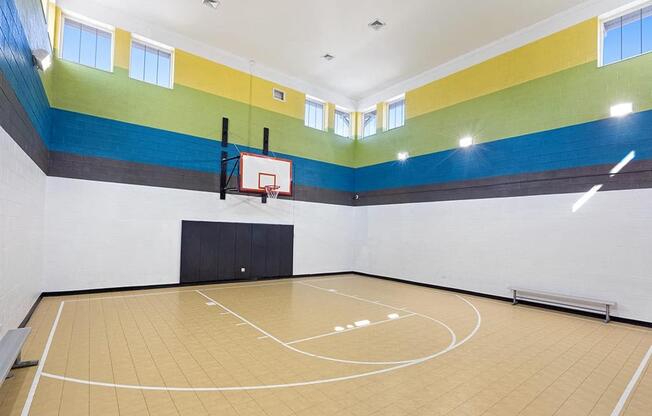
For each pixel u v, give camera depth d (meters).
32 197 5.34
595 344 4.75
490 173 8.18
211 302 6.79
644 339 5.00
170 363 3.79
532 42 7.61
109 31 7.69
